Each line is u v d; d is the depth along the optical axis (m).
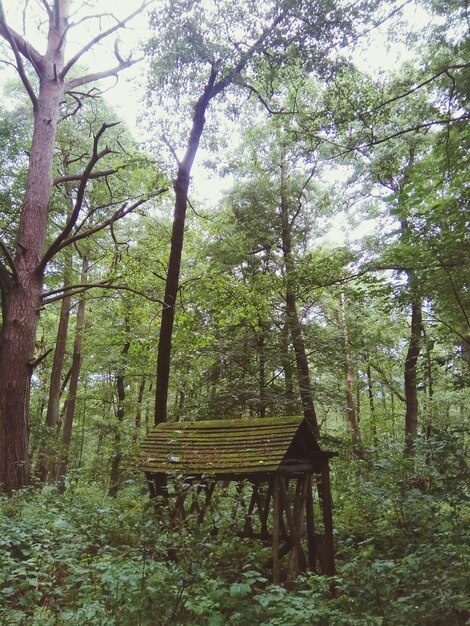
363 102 10.98
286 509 6.89
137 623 4.42
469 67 8.52
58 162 20.17
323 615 4.69
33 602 5.49
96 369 27.30
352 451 15.27
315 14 9.49
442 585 5.32
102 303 22.66
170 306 10.44
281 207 20.98
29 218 13.17
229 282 15.34
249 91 12.26
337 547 8.76
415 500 7.31
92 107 20.16
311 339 18.30
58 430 27.31
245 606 4.75
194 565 4.73
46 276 18.38
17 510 8.59
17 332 12.02
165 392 10.14
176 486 6.17
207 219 15.74
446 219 8.96
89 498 10.48
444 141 9.20
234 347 17.92
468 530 6.66
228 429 7.82
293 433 7.24
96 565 5.13
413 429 16.98
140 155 13.23
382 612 5.12
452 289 9.14
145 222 18.33
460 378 8.33
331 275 13.60
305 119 11.88
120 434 23.59
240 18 9.97
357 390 26.44
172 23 10.02
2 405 11.37
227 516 5.53
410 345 17.11
